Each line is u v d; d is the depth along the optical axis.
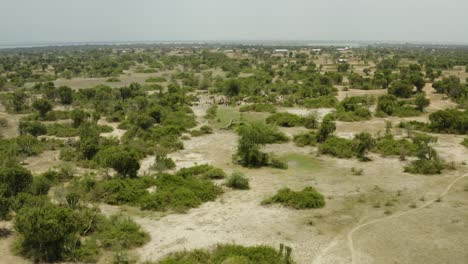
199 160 40.84
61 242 21.67
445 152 42.22
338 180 34.44
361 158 40.28
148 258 21.58
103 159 36.91
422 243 22.97
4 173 28.38
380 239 23.55
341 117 58.91
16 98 68.06
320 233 24.45
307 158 41.31
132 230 23.95
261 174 36.38
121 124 54.75
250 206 28.92
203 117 62.22
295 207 28.28
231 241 23.53
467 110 58.66
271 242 23.39
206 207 28.91
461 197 30.02
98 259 21.47
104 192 30.12
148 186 32.50
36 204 26.42
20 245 22.19
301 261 21.19
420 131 51.91
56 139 48.25
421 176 35.12
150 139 47.56
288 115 58.34
